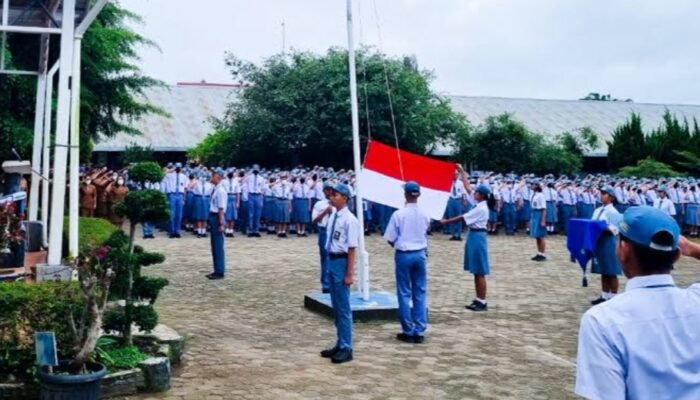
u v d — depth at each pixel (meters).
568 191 22.83
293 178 20.23
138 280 6.51
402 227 8.04
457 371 6.91
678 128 32.28
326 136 26.41
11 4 9.85
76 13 9.59
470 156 28.23
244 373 6.66
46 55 10.23
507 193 21.86
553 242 20.00
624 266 2.51
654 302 2.37
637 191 23.02
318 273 13.05
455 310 10.03
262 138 26.81
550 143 29.03
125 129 18.77
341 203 7.24
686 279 13.82
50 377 4.96
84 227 10.86
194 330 8.41
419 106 26.70
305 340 8.05
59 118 7.78
